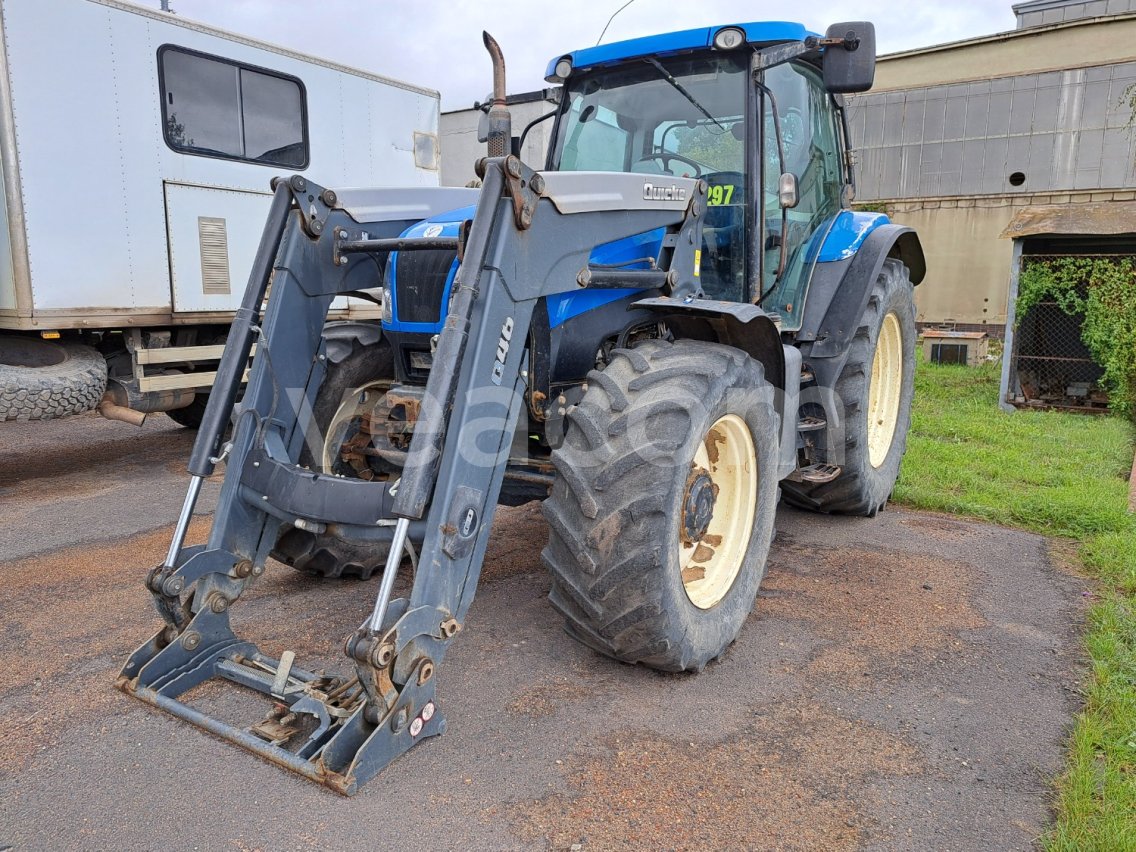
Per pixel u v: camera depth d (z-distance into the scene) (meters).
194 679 2.62
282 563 3.63
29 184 4.95
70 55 5.09
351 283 3.11
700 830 2.04
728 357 2.81
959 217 14.17
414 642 2.21
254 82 6.25
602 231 2.78
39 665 2.85
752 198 3.55
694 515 2.73
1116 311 8.01
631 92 3.88
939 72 15.56
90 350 5.70
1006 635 3.17
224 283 6.17
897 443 4.93
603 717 2.55
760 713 2.59
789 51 3.42
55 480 5.62
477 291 2.35
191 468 2.67
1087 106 14.42
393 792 2.16
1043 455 6.09
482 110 4.20
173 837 1.99
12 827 2.02
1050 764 2.34
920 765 2.33
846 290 4.09
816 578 3.74
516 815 2.08
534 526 4.49
